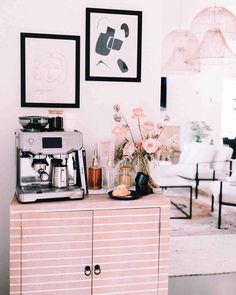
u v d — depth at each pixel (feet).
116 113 8.11
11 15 7.52
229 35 12.88
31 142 6.42
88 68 7.89
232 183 15.26
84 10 7.80
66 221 6.41
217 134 25.12
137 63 8.11
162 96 23.81
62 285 6.50
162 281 6.91
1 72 7.55
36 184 6.89
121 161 7.60
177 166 19.92
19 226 6.25
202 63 15.78
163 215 6.81
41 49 7.66
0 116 7.62
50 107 7.79
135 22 8.02
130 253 6.73
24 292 6.36
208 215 16.48
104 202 6.55
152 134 7.54
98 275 6.64
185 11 22.22
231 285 9.62
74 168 7.04
